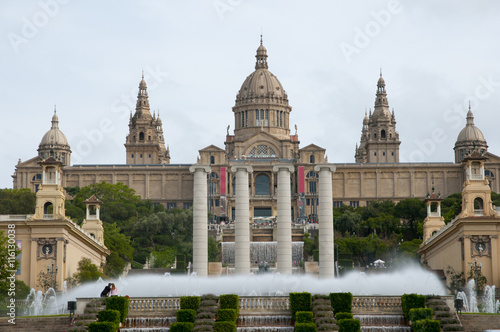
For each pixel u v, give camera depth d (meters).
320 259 125.38
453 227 135.62
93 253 153.88
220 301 88.69
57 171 136.00
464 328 85.94
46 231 132.12
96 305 88.94
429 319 84.19
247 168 127.88
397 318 88.38
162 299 89.94
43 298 121.00
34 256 131.50
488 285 129.50
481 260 130.50
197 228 127.56
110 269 159.50
